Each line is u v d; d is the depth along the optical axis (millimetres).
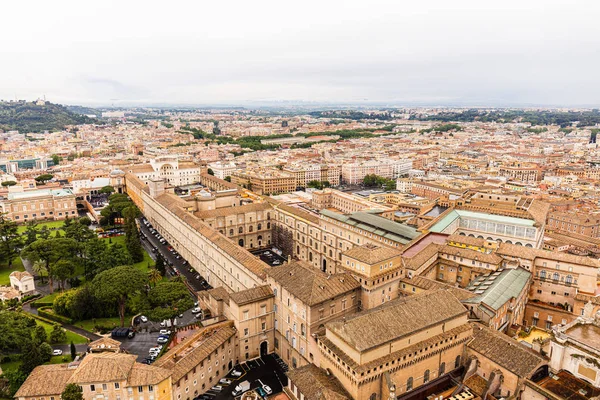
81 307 176750
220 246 195250
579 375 101438
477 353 120188
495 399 109188
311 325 131750
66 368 119875
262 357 153375
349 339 108250
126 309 184000
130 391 113188
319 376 115562
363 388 106688
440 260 173750
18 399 111312
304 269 146375
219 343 138125
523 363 109875
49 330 169000
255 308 148625
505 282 149625
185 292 166250
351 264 149375
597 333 105938
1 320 149750
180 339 155875
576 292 156500
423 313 119250
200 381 131375
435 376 120312
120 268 175000
